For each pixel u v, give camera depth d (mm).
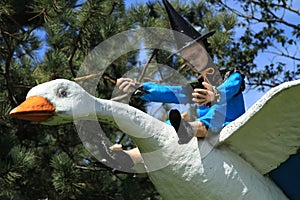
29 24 11492
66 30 9789
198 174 4641
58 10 9242
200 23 11500
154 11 11602
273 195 4895
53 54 9930
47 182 10992
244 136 4711
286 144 4750
